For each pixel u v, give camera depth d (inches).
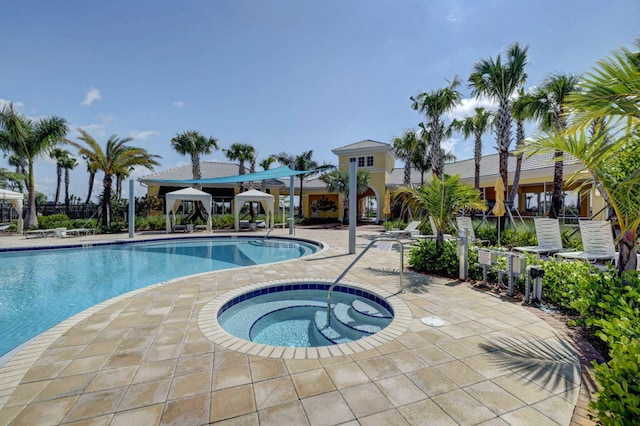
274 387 121.9
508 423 101.8
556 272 225.0
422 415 105.7
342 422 102.1
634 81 120.3
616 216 179.9
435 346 156.7
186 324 185.9
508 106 654.5
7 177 901.2
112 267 451.2
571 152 169.6
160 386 122.3
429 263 327.9
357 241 645.3
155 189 1235.9
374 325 211.8
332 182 1186.6
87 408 109.0
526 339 164.2
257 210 1416.1
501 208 475.2
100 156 849.5
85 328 179.3
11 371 132.7
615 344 95.2
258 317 238.1
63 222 838.5
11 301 292.7
